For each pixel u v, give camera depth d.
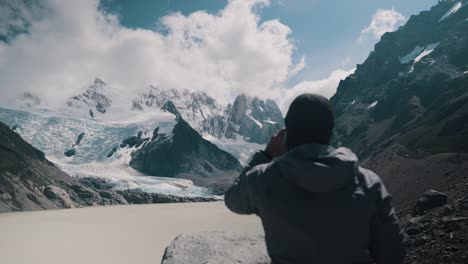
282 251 2.70
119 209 116.38
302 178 2.41
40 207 109.75
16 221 80.88
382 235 2.54
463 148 66.38
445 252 10.92
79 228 70.75
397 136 115.50
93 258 44.88
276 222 2.67
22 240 57.53
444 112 103.94
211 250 6.29
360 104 198.12
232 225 65.31
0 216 90.38
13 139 148.75
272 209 2.65
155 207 126.56
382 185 2.62
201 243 6.64
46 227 72.25
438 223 13.94
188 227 68.75
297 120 2.65
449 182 40.47
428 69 165.88
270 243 2.81
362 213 2.45
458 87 131.88
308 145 2.58
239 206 3.07
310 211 2.49
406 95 158.62
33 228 70.88
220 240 6.77
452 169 44.03
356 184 2.51
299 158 2.49
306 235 2.52
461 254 10.39
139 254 46.53
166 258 6.29
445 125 84.19
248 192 2.89
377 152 107.94
